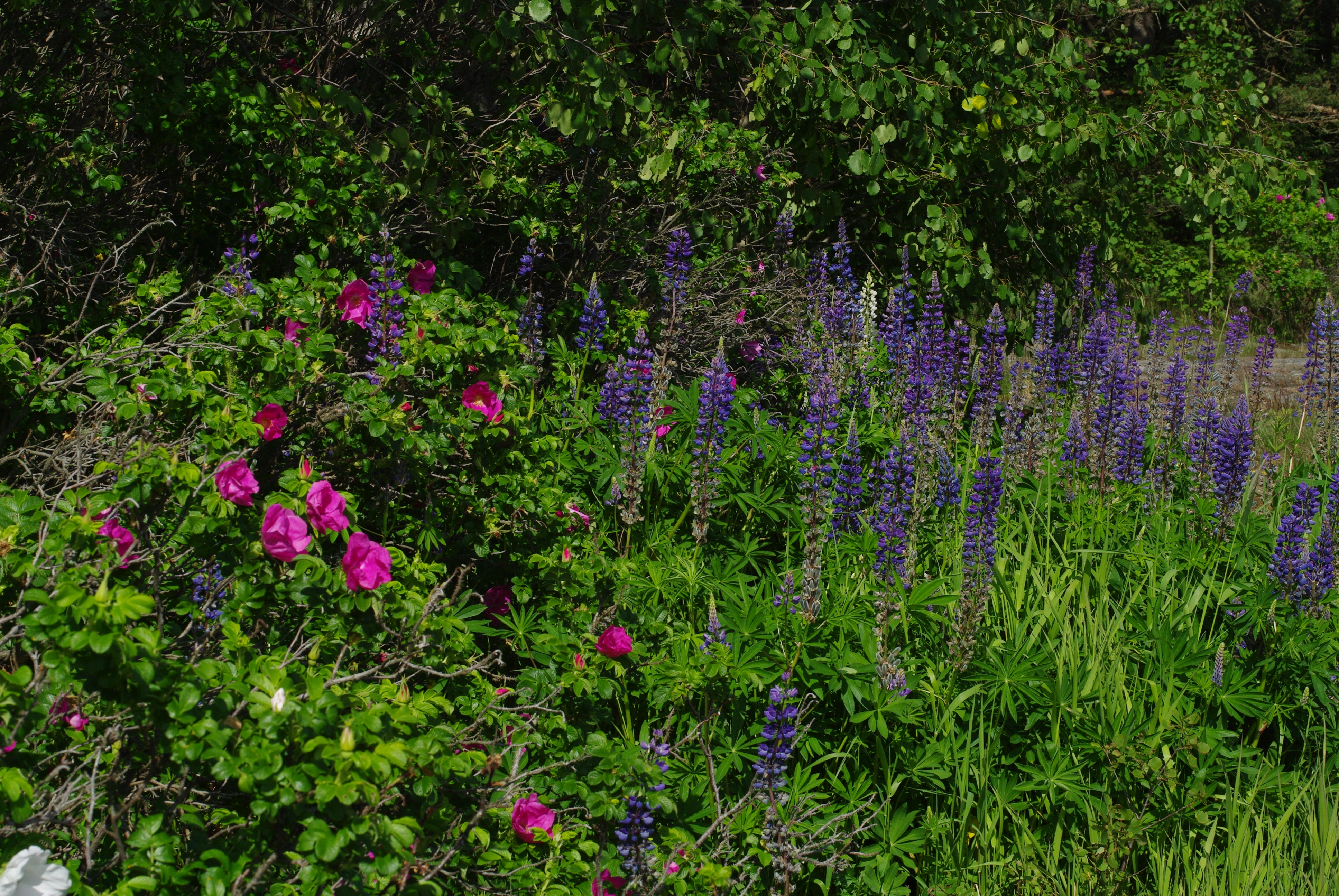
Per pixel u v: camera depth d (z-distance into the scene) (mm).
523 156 5684
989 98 7648
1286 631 4398
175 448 2924
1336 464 6559
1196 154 8062
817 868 3641
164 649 2420
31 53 4742
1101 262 9070
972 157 7859
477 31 5691
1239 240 14797
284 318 3721
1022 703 4047
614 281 6500
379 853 2264
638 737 3855
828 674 3797
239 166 4871
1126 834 3605
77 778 2393
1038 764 3992
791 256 7375
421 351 3678
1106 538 5117
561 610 3855
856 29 7035
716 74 7855
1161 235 15633
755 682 3613
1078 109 7938
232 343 3373
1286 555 4551
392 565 2961
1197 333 7660
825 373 5832
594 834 3307
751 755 3617
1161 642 4309
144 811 2596
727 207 7320
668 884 3084
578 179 6449
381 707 2355
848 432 5473
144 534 2594
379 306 3809
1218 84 9586
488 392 3809
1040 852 3752
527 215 5719
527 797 2949
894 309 6512
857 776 3818
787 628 3961
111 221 4742
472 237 6398
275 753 2170
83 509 2582
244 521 2701
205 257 5164
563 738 3336
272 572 2727
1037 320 7051
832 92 6848
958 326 6191
